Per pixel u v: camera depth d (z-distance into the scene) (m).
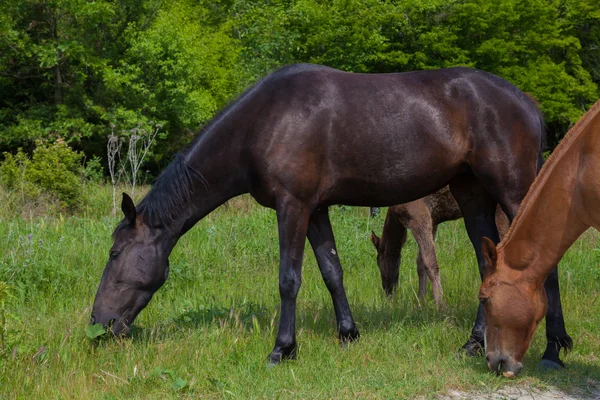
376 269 8.40
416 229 6.79
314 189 4.96
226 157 5.18
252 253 8.87
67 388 4.39
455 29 18.44
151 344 5.27
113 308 5.22
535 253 4.34
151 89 19.20
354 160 4.96
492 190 5.00
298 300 6.79
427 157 4.97
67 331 5.19
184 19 20.50
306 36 18.22
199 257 8.49
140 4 20.00
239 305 6.46
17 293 6.75
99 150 20.80
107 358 4.96
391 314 6.21
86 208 12.88
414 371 4.75
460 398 4.36
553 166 4.25
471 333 5.52
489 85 5.04
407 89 5.03
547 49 21.66
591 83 22.81
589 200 4.13
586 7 22.75
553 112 21.27
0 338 4.78
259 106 5.08
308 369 4.80
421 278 7.12
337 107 4.95
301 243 4.98
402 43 18.70
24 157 12.96
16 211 11.79
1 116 19.59
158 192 5.28
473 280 7.45
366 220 10.97
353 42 17.66
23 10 18.89
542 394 4.43
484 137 4.95
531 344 5.38
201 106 18.98
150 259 5.26
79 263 8.09
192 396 4.33
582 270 7.85
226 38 21.72
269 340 5.34
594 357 5.17
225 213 11.72
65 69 20.22
